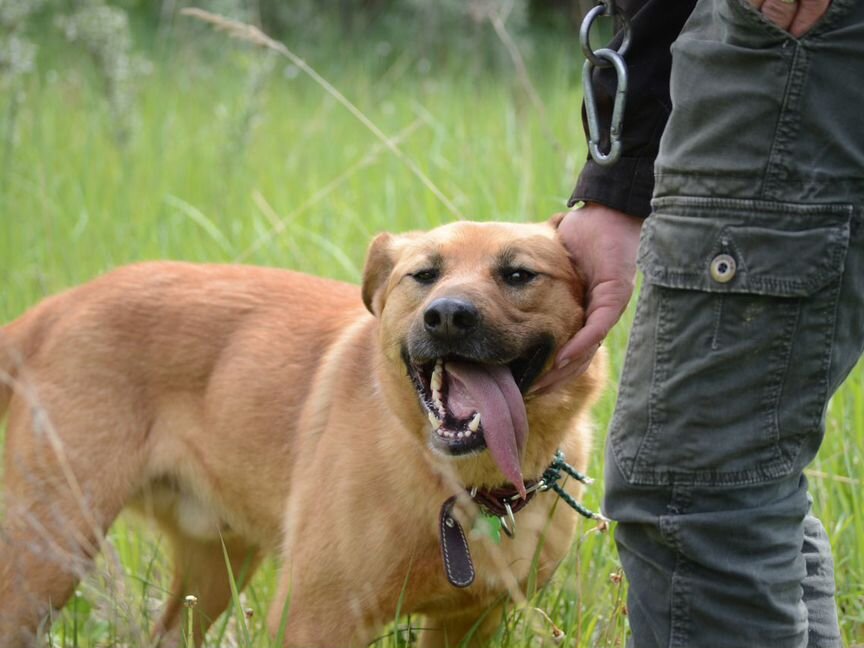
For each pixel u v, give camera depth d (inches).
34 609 153.1
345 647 139.4
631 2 126.3
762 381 102.4
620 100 123.1
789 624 108.2
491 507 140.4
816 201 99.0
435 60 518.9
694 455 105.0
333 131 362.3
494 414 128.0
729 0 99.7
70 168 315.9
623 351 200.2
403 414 137.3
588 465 165.9
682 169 104.3
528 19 647.1
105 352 162.7
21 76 353.7
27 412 161.3
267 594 172.6
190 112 386.6
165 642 173.3
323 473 144.7
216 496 164.7
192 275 172.6
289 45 555.8
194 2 504.4
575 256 140.6
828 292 100.4
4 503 156.3
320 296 170.1
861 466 170.4
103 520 158.6
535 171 278.5
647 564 110.9
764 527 105.9
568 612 154.6
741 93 100.0
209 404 162.9
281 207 283.9
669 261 104.9
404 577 139.5
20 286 244.7
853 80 98.5
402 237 152.0
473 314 128.4
